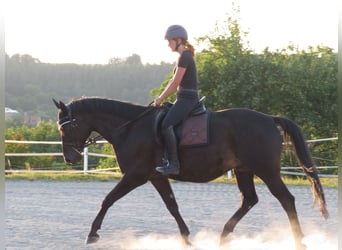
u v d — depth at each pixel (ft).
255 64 101.81
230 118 32.17
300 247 30.42
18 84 288.30
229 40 104.78
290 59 107.24
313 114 102.99
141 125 33.42
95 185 67.72
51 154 76.18
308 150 31.65
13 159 116.16
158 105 32.94
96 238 32.35
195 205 50.39
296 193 60.23
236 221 33.35
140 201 52.95
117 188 32.94
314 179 31.17
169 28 32.63
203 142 31.81
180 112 32.07
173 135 31.94
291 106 103.65
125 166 33.37
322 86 104.58
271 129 31.68
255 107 101.09
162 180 33.78
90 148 144.56
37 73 296.71
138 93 315.99
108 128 34.30
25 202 51.60
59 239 33.83
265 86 102.01
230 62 103.19
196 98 32.45
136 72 324.80
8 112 225.35
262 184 68.33
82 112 34.55
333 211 46.37
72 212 45.52
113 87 317.63
